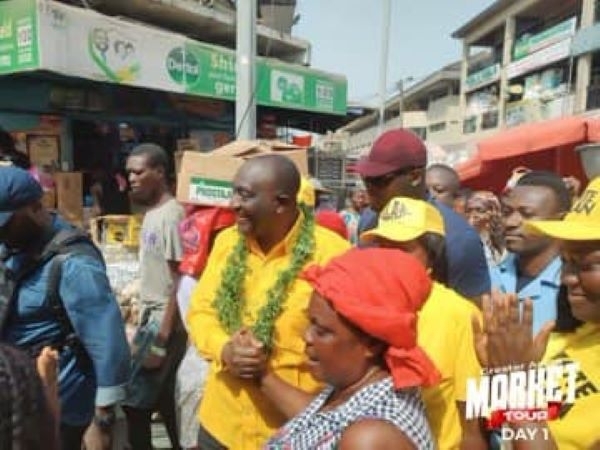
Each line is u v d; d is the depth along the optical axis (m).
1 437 1.05
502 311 1.59
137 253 5.97
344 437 1.36
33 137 7.17
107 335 2.55
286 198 2.36
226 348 2.30
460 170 7.34
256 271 2.45
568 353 1.73
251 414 2.36
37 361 1.28
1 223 2.37
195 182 3.09
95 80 6.44
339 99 10.54
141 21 8.69
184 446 3.22
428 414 1.92
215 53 7.93
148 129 8.63
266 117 10.52
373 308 1.43
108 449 2.67
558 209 2.73
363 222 3.78
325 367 1.50
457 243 2.61
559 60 29.91
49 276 2.47
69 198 7.14
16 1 5.79
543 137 5.97
